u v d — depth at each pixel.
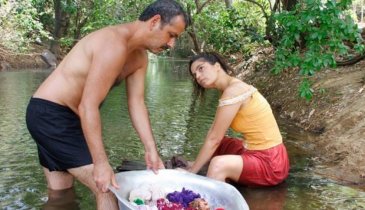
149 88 8.88
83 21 15.43
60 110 2.69
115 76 2.41
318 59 4.49
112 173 2.37
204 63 3.22
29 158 3.69
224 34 9.95
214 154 3.47
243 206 2.34
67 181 3.00
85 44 2.67
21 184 3.10
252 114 3.14
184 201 2.49
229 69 3.32
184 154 3.90
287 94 6.45
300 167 3.60
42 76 10.49
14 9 13.40
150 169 2.77
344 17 5.18
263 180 3.12
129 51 2.54
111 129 4.76
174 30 2.44
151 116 5.66
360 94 4.91
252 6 11.08
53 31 16.92
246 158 3.11
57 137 2.69
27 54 13.23
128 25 2.51
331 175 3.41
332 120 4.73
